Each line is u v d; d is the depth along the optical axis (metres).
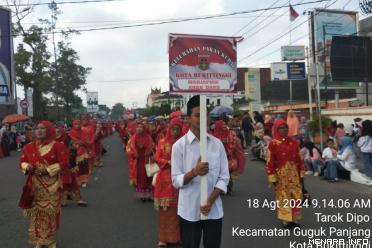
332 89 32.72
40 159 6.83
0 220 9.16
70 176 10.03
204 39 5.10
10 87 35.78
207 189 4.07
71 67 54.84
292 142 7.89
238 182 13.47
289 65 28.81
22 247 7.23
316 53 30.31
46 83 43.53
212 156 4.20
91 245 7.21
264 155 18.12
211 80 5.12
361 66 24.67
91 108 86.88
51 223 6.87
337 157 13.37
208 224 4.23
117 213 9.50
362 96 31.58
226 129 11.39
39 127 6.88
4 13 35.53
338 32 31.09
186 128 8.29
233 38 5.16
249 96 47.81
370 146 13.04
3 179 15.16
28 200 6.75
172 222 6.95
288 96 47.22
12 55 36.00
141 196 10.65
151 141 10.48
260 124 19.17
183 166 4.23
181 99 56.38
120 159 21.80
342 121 23.78
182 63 5.06
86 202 10.64
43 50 42.69
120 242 7.34
